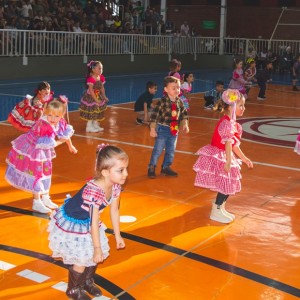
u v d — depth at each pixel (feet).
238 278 15.72
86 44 77.97
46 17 74.38
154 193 23.62
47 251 17.07
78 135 35.32
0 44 66.59
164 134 25.67
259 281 15.60
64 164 27.68
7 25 70.33
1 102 48.47
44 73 72.18
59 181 24.70
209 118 45.16
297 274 16.17
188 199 23.03
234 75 55.26
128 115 44.55
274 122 44.37
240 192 24.26
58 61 73.87
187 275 15.80
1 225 19.17
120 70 83.82
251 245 18.28
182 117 25.94
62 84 65.41
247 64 59.62
